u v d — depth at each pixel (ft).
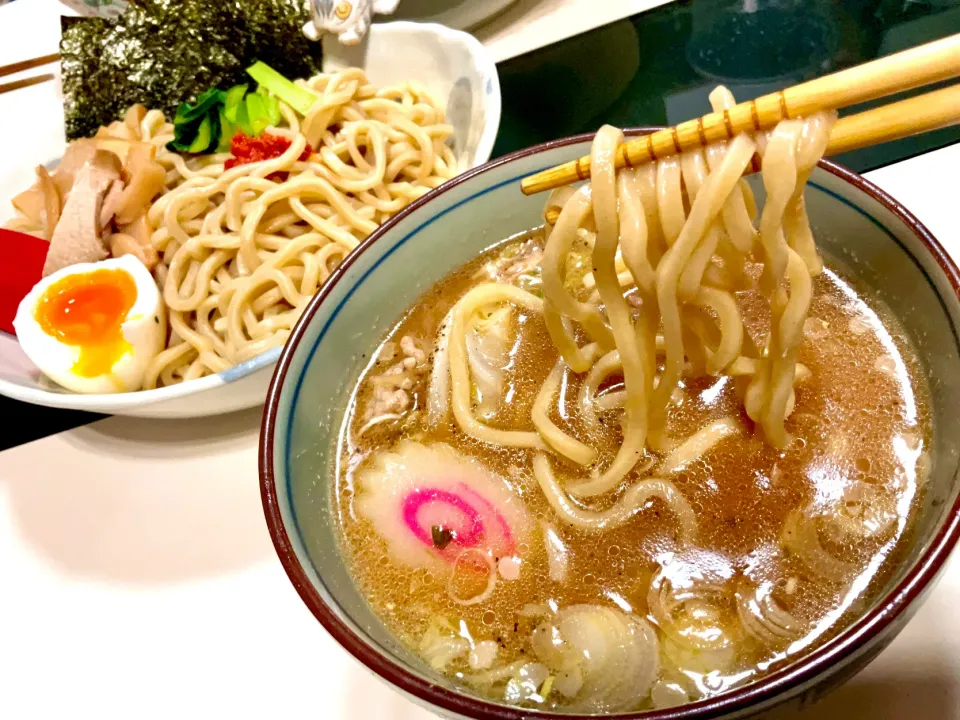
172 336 1.06
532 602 0.64
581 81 1.18
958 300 0.57
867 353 0.69
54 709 0.71
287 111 1.19
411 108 1.19
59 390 0.96
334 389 0.76
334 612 0.54
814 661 0.45
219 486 0.84
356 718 0.66
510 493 0.69
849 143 0.52
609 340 0.69
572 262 0.81
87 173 1.06
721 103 0.57
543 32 1.28
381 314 0.80
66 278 0.99
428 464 0.72
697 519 0.65
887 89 0.49
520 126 1.14
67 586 0.79
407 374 0.79
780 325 0.60
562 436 0.69
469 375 0.77
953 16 1.14
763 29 1.19
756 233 0.58
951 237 0.82
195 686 0.70
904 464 0.63
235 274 1.09
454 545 0.68
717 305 0.62
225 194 1.09
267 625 0.73
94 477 0.87
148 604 0.76
